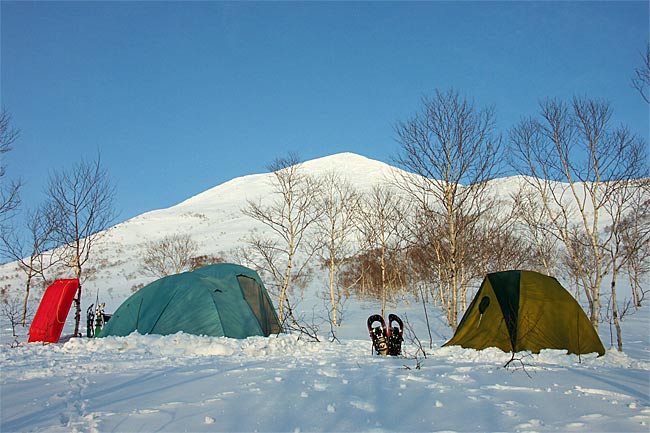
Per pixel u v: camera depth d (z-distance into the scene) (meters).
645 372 8.68
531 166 19.89
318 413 5.37
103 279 50.59
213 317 14.48
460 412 5.47
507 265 27.30
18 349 11.99
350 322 26.72
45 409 5.51
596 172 17.92
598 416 5.28
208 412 5.35
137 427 4.80
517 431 4.76
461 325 12.90
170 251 50.75
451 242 18.77
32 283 48.81
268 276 44.38
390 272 36.81
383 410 5.56
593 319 16.62
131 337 12.46
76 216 20.59
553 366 9.19
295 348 12.74
